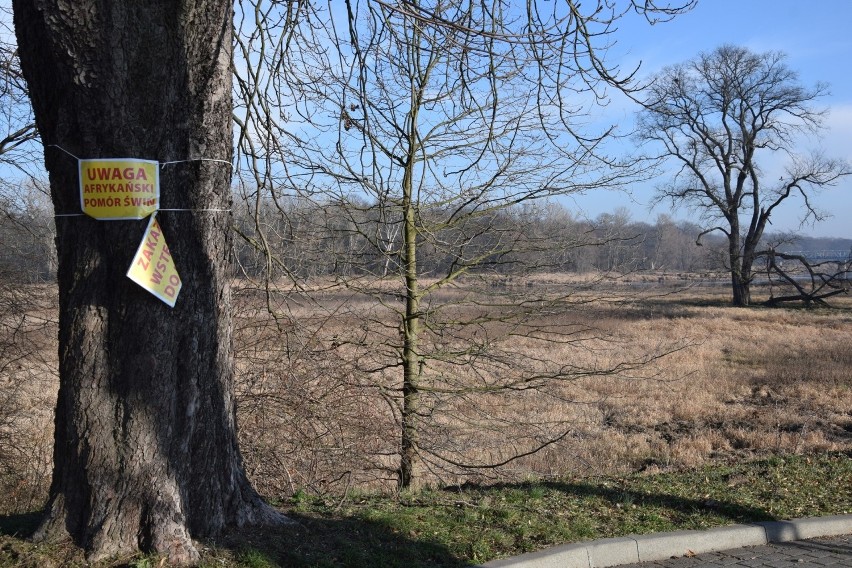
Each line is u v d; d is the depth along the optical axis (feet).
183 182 14.37
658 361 65.92
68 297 13.88
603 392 47.37
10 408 29.73
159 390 13.97
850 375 61.26
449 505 20.57
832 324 113.09
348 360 24.41
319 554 14.99
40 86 13.73
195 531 14.71
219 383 15.15
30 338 31.24
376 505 19.99
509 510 20.08
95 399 13.71
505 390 25.49
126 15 13.20
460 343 26.08
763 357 73.41
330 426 24.26
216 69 14.51
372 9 20.04
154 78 13.67
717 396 53.06
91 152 13.55
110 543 13.48
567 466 30.48
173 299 14.08
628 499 22.18
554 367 27.04
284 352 23.58
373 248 25.72
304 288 22.56
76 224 13.78
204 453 14.84
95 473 13.65
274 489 23.30
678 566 18.25
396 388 25.30
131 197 13.62
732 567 18.24
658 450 36.32
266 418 23.76
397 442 24.90
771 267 146.41
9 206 30.58
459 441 25.58
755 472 26.61
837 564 18.57
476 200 25.86
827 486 24.80
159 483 13.89
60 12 12.82
